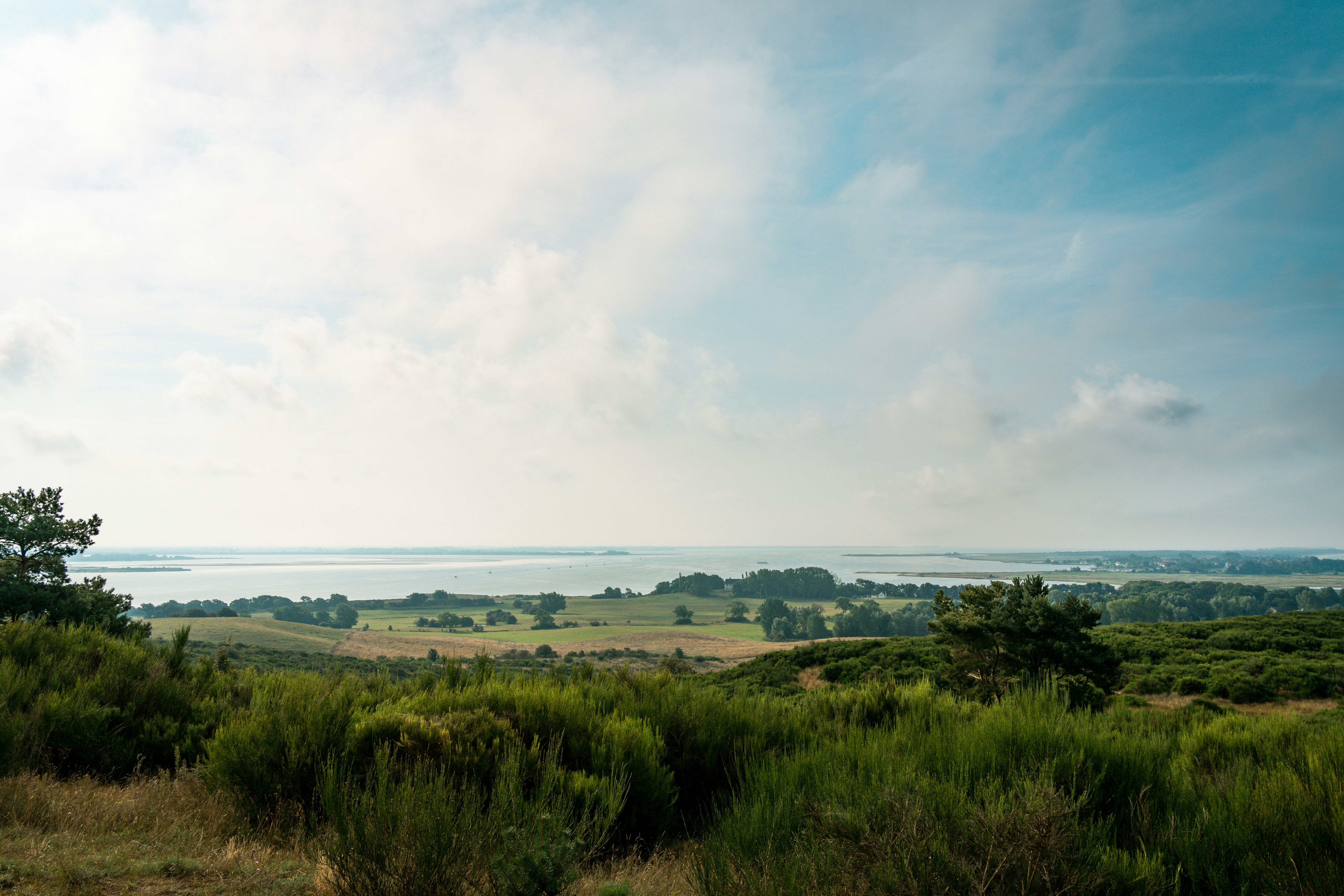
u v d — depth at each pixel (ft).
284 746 19.62
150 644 36.88
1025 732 17.72
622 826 18.74
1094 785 15.26
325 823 17.94
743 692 31.12
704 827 20.25
